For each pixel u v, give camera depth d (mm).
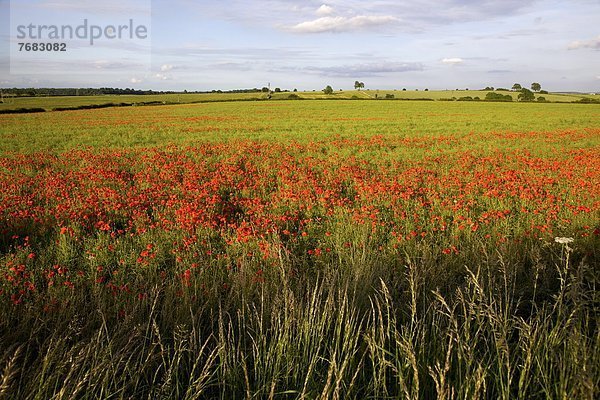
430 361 3088
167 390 2955
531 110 58156
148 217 8016
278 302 3697
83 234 7219
